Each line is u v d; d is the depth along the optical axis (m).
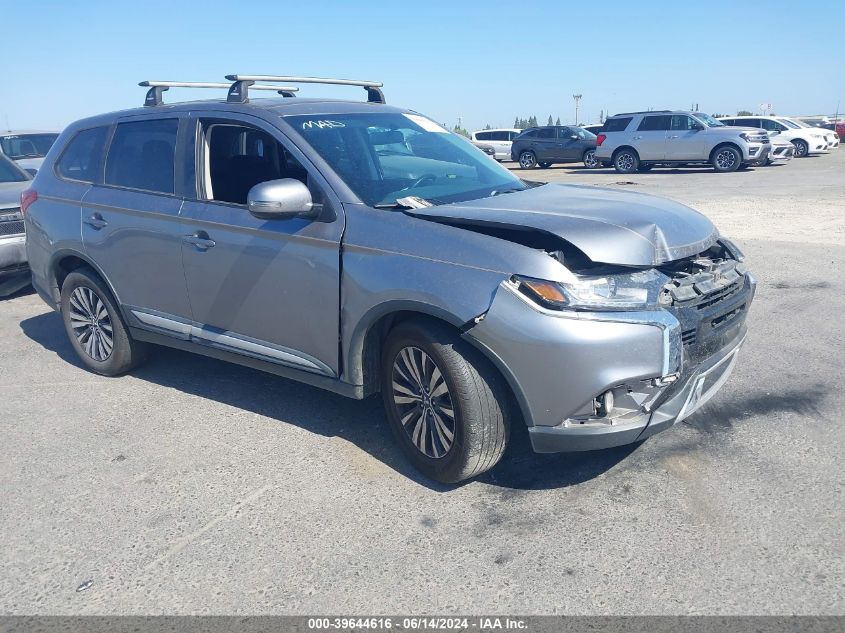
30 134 15.10
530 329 3.25
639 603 2.86
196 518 3.60
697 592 2.91
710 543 3.21
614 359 3.23
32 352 6.35
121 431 4.63
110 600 3.03
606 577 3.02
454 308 3.40
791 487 3.62
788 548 3.15
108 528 3.55
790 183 17.77
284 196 3.77
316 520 3.54
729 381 4.96
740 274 3.95
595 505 3.55
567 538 3.30
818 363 5.25
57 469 4.16
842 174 19.69
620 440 3.36
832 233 10.35
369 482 3.87
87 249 5.27
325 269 3.91
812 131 27.84
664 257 3.48
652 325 3.27
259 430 4.56
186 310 4.77
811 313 6.49
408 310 3.60
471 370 3.48
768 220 11.77
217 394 5.17
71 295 5.61
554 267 3.27
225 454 4.26
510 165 32.53
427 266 3.53
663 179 20.62
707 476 3.76
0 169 8.80
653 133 23.50
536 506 3.57
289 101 4.67
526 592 2.96
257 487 3.87
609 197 4.11
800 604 2.81
